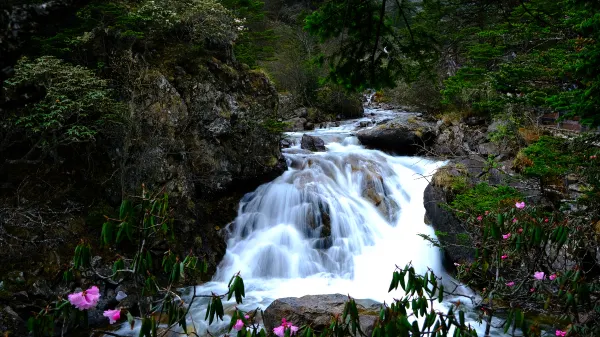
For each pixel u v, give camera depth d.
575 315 2.34
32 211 6.21
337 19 3.20
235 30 10.34
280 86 17.61
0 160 6.75
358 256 7.98
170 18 8.25
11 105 3.43
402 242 8.24
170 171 7.40
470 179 7.67
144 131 7.23
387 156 11.56
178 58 8.30
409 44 3.50
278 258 7.80
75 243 6.21
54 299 5.56
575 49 5.34
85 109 6.68
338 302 5.35
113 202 6.99
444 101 7.49
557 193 5.91
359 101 18.16
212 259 7.59
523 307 3.17
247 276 7.50
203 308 6.10
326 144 12.83
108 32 7.66
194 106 8.05
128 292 5.84
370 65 3.52
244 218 8.48
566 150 5.30
